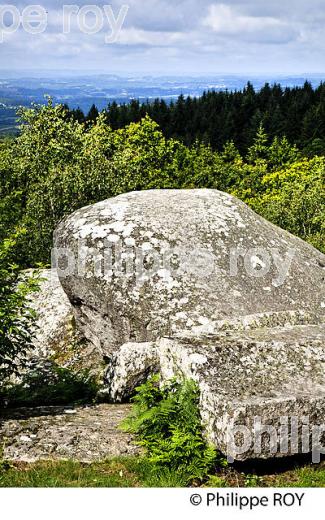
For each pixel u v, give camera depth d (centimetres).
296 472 670
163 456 646
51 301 1269
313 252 1318
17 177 2217
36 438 719
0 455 675
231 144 7219
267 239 1208
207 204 1237
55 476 633
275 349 749
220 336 794
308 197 3109
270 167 7669
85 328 1162
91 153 2233
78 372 1080
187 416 691
